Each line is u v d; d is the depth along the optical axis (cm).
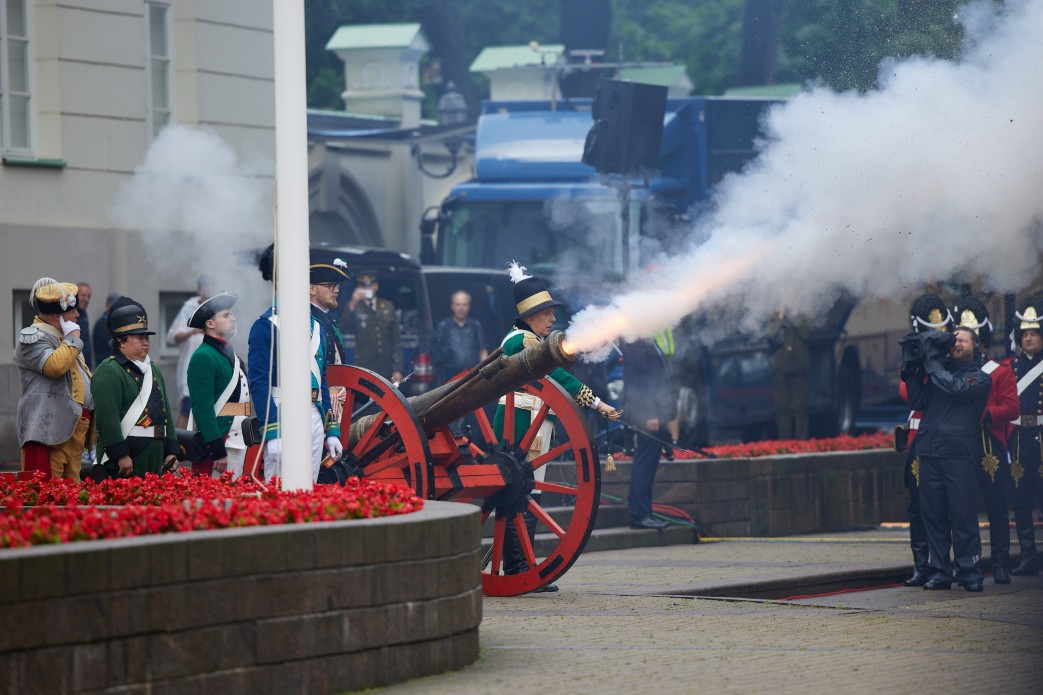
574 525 3020
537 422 3088
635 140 5812
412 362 6112
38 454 3262
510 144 6556
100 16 5631
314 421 2847
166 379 5700
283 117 2378
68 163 5506
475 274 6378
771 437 7306
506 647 2355
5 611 1639
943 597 3278
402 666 2034
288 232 2381
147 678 1739
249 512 1998
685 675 2117
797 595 3422
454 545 2123
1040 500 3853
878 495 5084
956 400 3384
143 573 1741
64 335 3272
